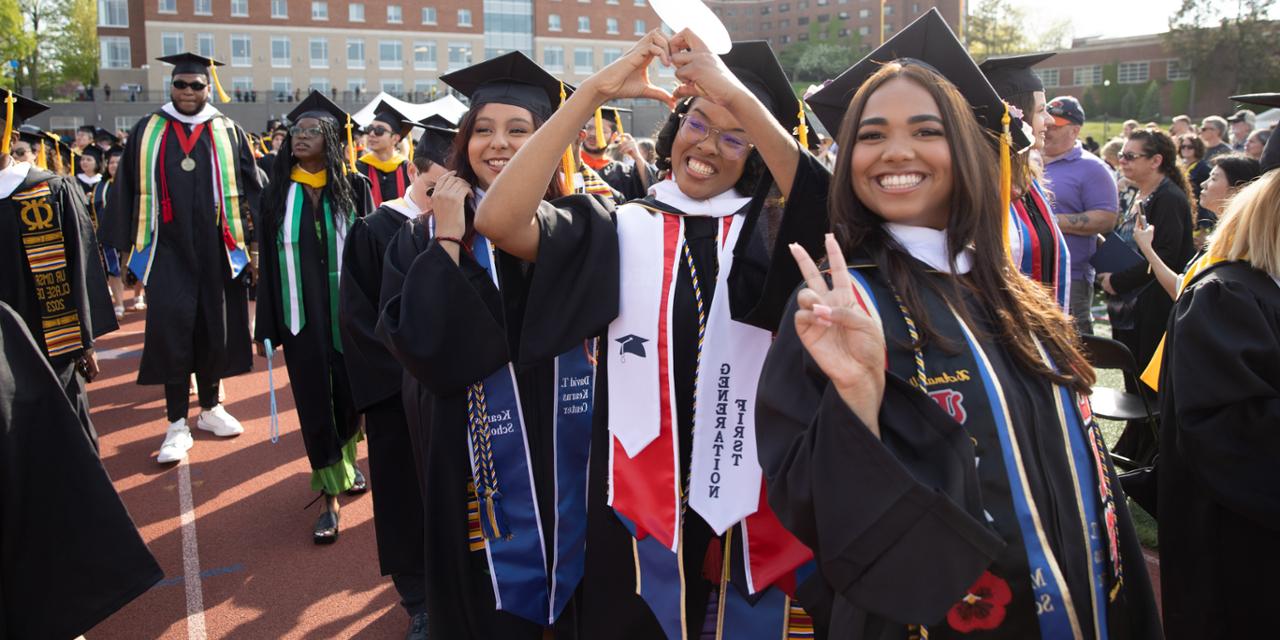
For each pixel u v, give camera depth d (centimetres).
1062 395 179
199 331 575
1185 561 265
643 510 225
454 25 6291
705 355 228
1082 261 525
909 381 167
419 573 353
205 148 563
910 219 182
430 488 266
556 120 212
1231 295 242
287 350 442
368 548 439
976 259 182
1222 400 238
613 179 599
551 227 229
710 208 237
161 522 471
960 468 153
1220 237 261
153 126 559
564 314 229
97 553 290
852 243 182
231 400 713
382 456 355
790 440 165
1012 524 161
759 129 212
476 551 269
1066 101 517
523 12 6550
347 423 457
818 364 152
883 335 160
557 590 262
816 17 9756
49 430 286
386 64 6197
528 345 228
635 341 230
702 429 224
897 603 147
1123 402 455
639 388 229
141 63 6278
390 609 380
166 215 555
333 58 6081
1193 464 247
